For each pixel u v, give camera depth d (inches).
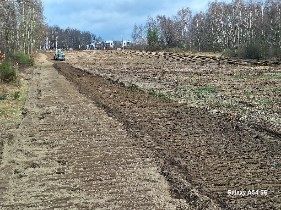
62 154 505.0
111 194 380.2
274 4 3462.1
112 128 629.0
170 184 399.2
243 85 1127.6
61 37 7440.9
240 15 3644.2
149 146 523.2
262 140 537.3
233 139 545.6
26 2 2409.0
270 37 3058.6
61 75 1550.2
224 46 3676.2
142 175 425.1
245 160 459.5
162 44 4345.5
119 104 837.8
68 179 421.7
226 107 783.1
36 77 1483.8
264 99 868.6
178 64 2108.8
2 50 1908.2
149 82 1237.7
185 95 948.0
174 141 543.8
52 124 669.3
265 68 1705.2
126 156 488.1
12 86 1118.4
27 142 564.7
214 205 345.7
